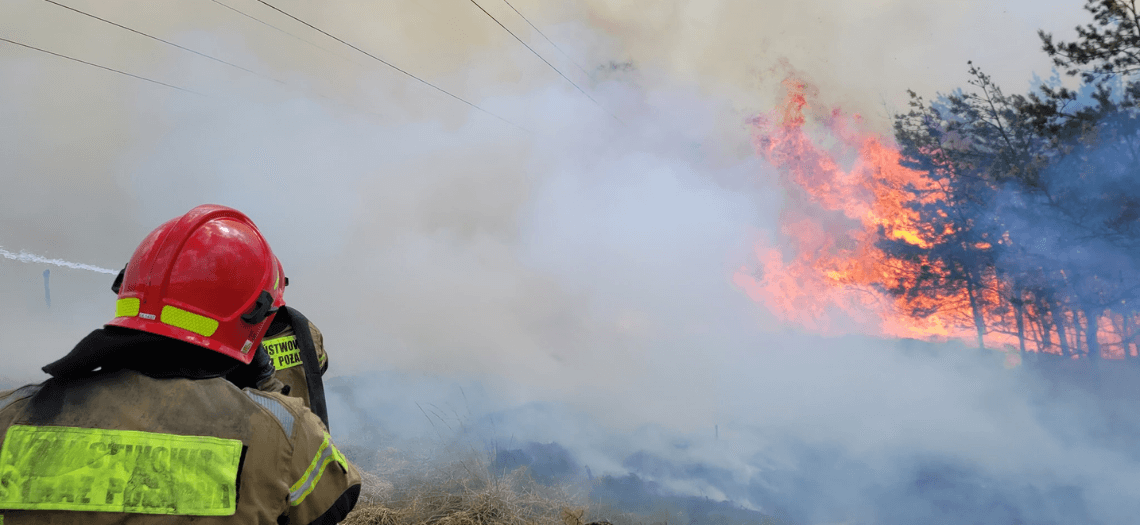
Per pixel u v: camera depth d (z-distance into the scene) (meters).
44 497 0.95
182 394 1.06
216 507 0.99
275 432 1.08
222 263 1.16
